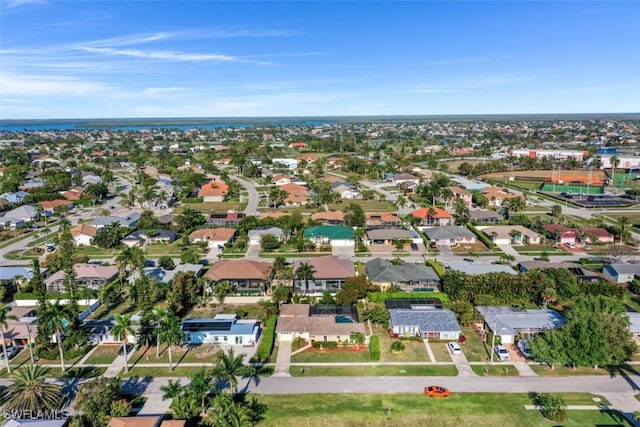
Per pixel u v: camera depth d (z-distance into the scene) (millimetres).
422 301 97188
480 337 86438
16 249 143750
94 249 143000
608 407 65625
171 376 73938
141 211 193000
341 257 132750
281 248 141250
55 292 106688
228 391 68750
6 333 84750
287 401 66875
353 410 64812
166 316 75938
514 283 98875
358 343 83625
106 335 85000
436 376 73625
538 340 76438
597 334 74062
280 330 84938
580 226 155500
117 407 62031
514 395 68438
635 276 111062
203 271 119625
